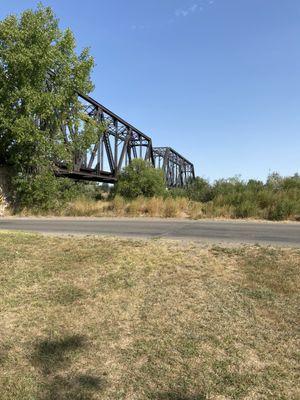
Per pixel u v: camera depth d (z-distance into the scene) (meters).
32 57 22.41
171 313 5.75
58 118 24.78
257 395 3.92
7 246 10.01
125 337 5.14
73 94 25.47
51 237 11.38
